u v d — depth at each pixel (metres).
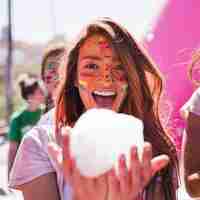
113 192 1.13
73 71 1.66
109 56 1.58
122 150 1.14
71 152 1.14
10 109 15.71
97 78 1.58
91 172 1.13
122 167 1.10
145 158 1.10
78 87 1.63
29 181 1.61
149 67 1.68
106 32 1.58
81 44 1.60
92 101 1.59
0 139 13.03
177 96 4.16
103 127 1.15
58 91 1.70
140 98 1.64
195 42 4.70
